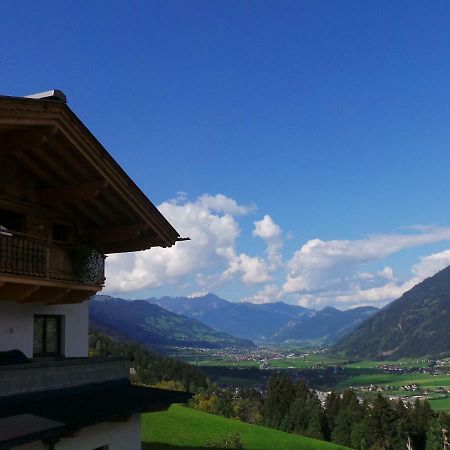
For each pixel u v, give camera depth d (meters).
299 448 44.66
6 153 12.83
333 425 111.00
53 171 14.05
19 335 14.57
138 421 14.17
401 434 97.50
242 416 100.56
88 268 15.00
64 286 13.98
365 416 103.25
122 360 14.88
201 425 45.34
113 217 16.12
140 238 16.94
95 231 16.53
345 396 114.38
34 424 9.74
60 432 9.90
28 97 11.25
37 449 10.38
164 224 16.59
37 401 11.41
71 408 11.23
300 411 110.62
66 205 15.53
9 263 12.52
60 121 12.05
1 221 13.69
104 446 12.77
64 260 14.50
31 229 14.20
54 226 15.48
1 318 14.03
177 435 38.59
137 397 13.25
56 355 16.17
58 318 16.55
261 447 41.94
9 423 9.62
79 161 13.48
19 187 13.94
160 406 13.16
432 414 103.12
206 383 140.75
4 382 10.70
